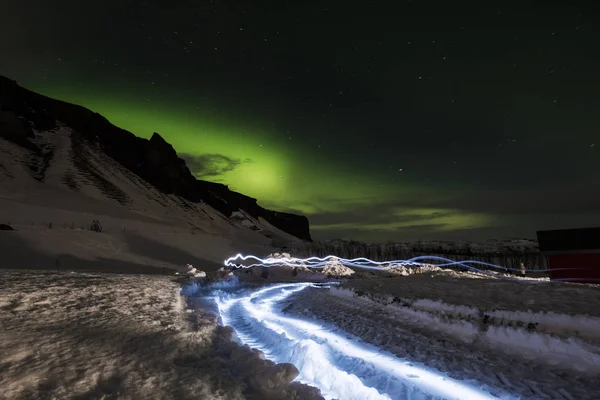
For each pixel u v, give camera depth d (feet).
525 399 13.32
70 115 261.44
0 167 167.63
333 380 14.96
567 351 17.61
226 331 20.03
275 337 22.62
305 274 91.45
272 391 12.12
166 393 10.80
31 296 21.66
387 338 22.20
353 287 42.96
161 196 246.06
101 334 16.26
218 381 12.17
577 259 59.36
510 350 19.19
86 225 116.06
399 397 13.60
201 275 59.62
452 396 13.66
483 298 28.22
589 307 22.08
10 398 9.65
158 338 16.53
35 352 13.15
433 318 26.14
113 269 67.31
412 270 101.71
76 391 10.44
